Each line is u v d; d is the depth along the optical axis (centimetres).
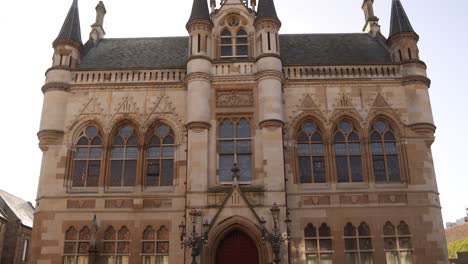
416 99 2938
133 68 3038
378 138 2916
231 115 2858
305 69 3030
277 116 2766
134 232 2688
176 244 2653
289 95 2972
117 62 3288
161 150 2897
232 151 2800
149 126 2923
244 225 2527
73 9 3316
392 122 2931
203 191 2612
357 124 2931
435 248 2642
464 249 5478
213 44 3089
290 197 2741
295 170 2805
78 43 3175
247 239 2589
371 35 3688
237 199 2562
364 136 2883
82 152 2906
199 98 2820
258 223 2509
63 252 2656
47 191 2772
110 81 3025
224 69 2945
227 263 2548
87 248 2669
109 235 2702
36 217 2723
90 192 2780
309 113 2930
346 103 2958
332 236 2669
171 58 3338
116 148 2914
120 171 2861
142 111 2955
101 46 3556
